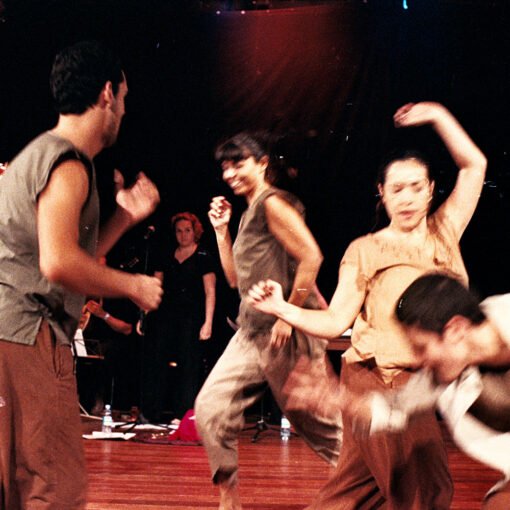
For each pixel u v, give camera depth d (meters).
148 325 8.04
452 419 2.31
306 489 4.96
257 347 3.89
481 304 2.23
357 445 3.01
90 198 2.31
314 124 9.91
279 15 9.50
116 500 4.48
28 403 2.31
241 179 3.99
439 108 3.17
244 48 9.69
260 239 3.93
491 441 2.28
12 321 2.30
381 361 2.88
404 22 9.26
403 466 2.84
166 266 7.99
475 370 2.22
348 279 2.96
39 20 8.89
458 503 4.65
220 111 10.02
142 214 2.63
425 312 2.19
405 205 2.98
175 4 9.20
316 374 2.53
